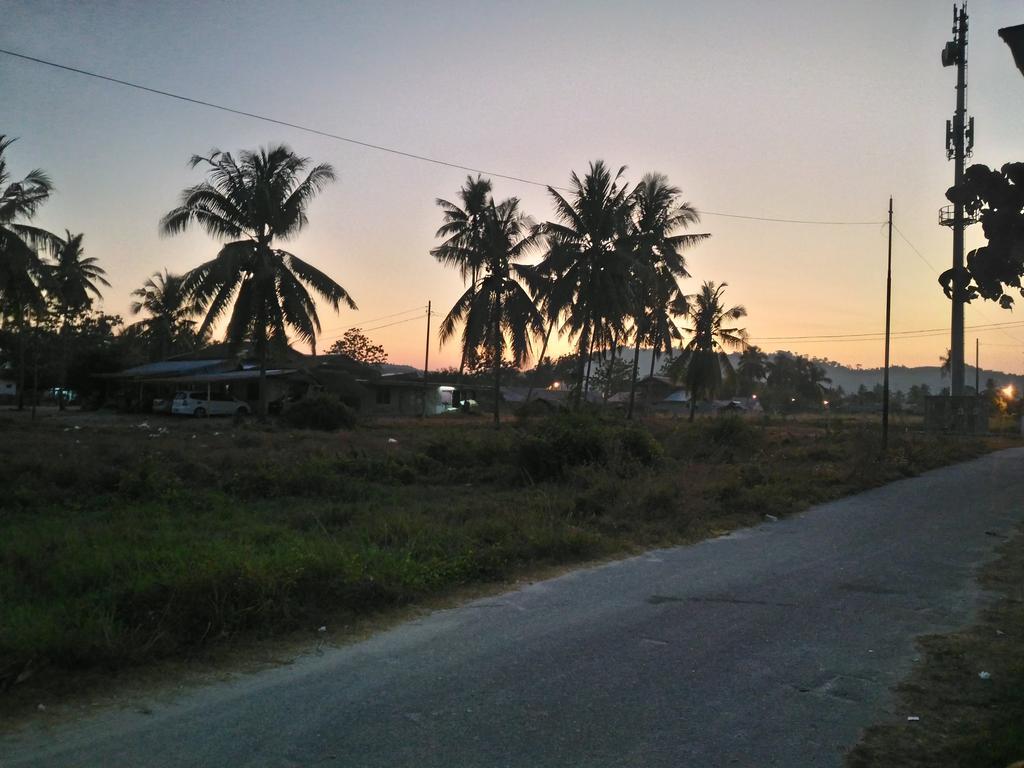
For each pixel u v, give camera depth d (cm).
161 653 567
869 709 473
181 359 5291
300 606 673
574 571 883
